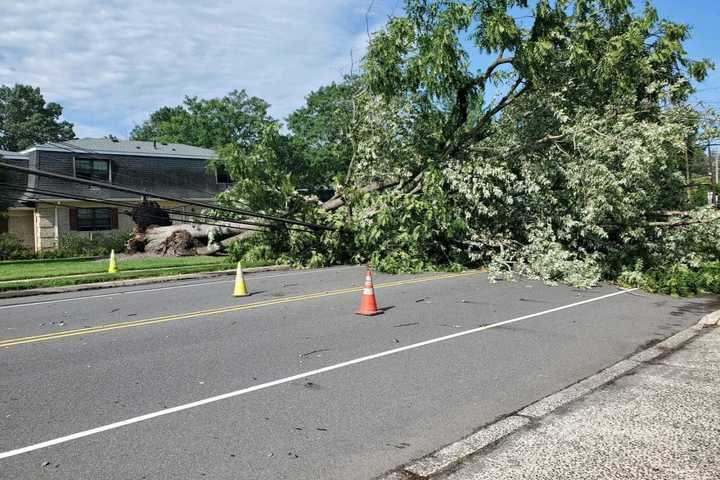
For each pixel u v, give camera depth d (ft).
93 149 101.81
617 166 44.98
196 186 112.16
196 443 14.69
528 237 48.78
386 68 53.01
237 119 164.76
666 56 50.49
